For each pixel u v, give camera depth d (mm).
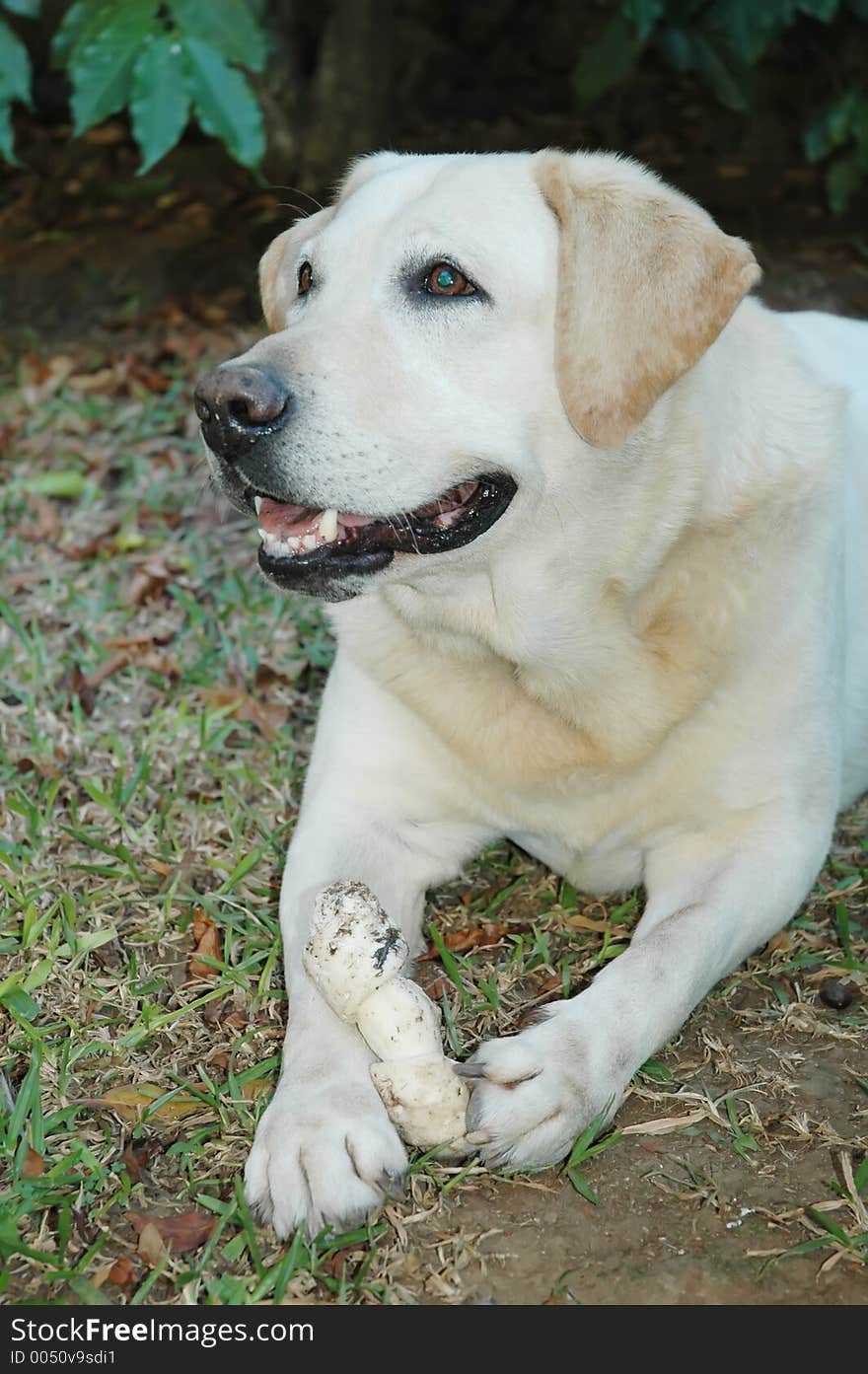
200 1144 1251
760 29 2139
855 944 1406
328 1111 1209
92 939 1391
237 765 1567
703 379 1320
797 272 2510
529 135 3064
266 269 1496
